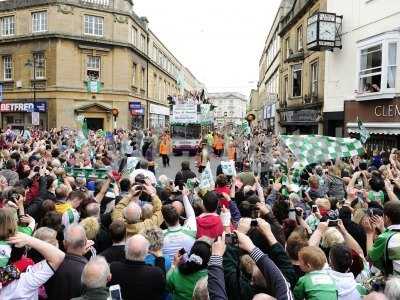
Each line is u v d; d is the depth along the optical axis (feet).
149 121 161.17
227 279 12.14
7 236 12.12
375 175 27.27
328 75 72.13
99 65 127.03
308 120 82.17
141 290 13.07
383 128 57.82
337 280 12.68
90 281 10.77
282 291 10.37
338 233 15.72
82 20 122.62
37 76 123.44
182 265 13.48
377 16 59.52
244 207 18.86
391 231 15.46
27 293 11.77
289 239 14.46
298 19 90.68
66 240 13.30
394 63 56.54
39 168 30.42
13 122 127.85
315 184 29.22
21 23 123.95
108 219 19.06
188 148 102.42
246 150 71.51
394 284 10.32
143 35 152.05
